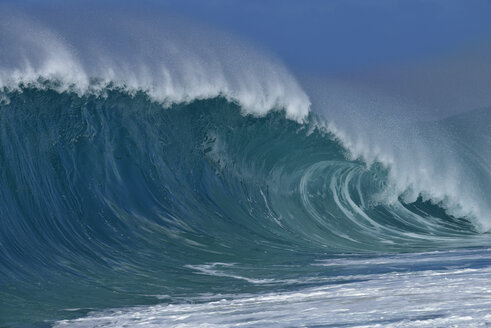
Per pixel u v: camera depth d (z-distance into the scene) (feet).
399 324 65.16
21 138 158.81
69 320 81.97
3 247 125.59
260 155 186.70
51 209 142.92
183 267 120.37
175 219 155.94
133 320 79.36
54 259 122.31
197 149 179.32
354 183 191.72
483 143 215.51
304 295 87.71
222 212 167.02
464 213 195.72
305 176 187.01
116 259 125.18
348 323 67.56
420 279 93.86
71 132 165.99
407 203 196.44
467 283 86.94
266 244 146.82
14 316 85.10
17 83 168.14
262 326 69.51
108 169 161.58
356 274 105.29
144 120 178.60
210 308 83.25
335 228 171.42
